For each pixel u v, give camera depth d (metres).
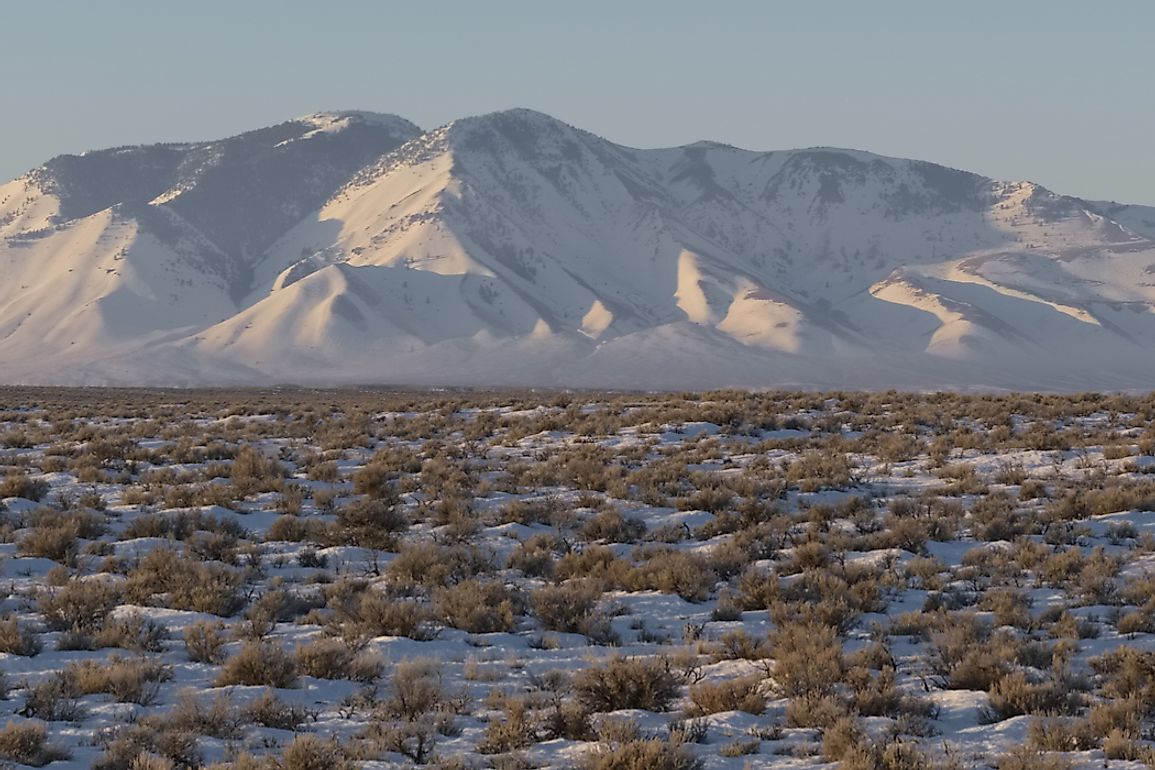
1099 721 27.45
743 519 59.72
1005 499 64.44
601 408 123.38
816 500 66.75
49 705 28.39
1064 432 91.44
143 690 30.16
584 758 25.30
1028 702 29.45
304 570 50.66
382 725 27.33
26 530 57.38
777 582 43.91
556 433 100.94
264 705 28.34
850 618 39.91
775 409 114.44
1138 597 42.62
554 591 41.84
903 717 28.36
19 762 24.61
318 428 112.44
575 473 75.19
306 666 32.88
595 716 29.38
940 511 61.47
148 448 97.12
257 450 90.19
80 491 72.44
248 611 40.94
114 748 25.05
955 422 100.62
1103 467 74.44
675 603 44.69
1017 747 26.14
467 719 28.97
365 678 32.88
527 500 68.31
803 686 31.27
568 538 58.19
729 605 42.41
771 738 27.80
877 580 46.66
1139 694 29.84
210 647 35.03
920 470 76.81
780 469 78.25
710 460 83.19
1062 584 46.00
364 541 56.09
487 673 33.12
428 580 47.16
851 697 30.62
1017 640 35.25
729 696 30.00
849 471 74.06
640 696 30.16
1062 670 32.25
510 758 25.30
